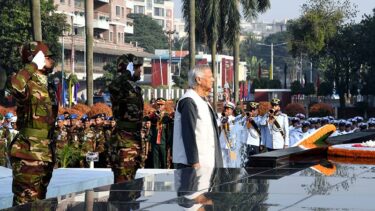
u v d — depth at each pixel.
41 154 8.22
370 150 10.28
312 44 75.94
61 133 19.02
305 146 10.84
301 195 6.29
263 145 20.72
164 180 7.44
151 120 19.70
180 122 8.73
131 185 7.05
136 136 10.46
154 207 5.65
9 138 16.70
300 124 22.86
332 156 10.56
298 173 8.28
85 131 19.50
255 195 6.31
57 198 6.12
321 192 6.51
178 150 8.78
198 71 8.77
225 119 17.73
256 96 73.50
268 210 5.46
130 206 5.70
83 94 97.69
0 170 14.40
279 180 7.51
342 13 76.38
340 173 8.29
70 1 99.75
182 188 6.81
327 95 78.62
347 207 5.59
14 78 8.12
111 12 112.38
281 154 9.62
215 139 8.88
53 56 8.47
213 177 7.75
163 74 126.12
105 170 15.16
